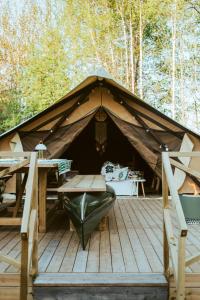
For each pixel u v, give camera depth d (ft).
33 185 8.96
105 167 25.34
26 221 7.93
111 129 32.01
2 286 9.00
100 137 27.63
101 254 11.00
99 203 13.09
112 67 63.41
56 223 16.06
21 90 61.05
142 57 62.18
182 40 61.77
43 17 63.10
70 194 14.23
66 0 62.75
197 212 15.47
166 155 9.21
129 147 32.09
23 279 7.98
